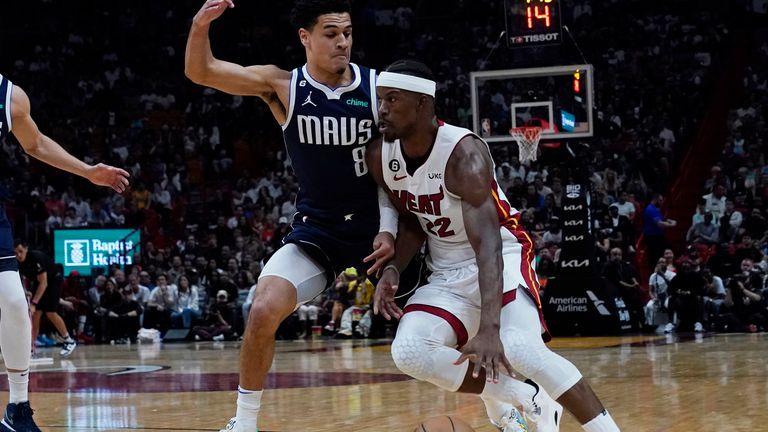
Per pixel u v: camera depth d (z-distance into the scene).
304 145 4.16
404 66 3.56
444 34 24.83
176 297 16.08
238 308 15.86
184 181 21.81
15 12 25.45
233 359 10.92
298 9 4.06
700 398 5.79
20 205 19.50
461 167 3.54
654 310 13.99
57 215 19.83
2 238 4.40
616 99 20.84
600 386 6.61
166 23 25.88
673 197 18.56
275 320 3.96
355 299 15.09
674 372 7.54
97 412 5.84
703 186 18.62
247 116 23.77
